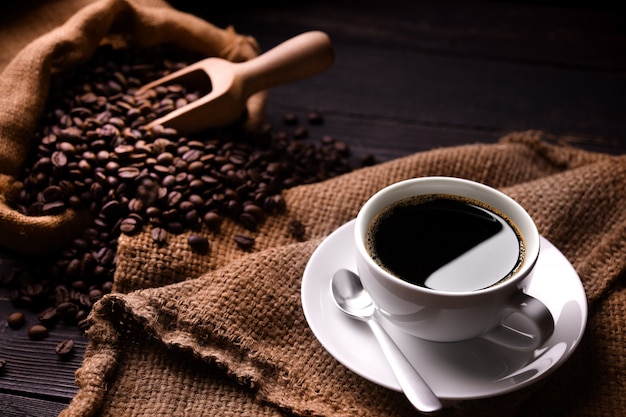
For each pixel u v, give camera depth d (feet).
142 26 2.60
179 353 1.97
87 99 2.40
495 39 3.20
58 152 2.24
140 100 2.40
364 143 2.73
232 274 2.01
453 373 1.78
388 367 1.79
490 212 1.87
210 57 2.71
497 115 2.86
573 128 2.81
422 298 1.72
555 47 3.16
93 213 2.23
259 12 3.28
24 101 2.30
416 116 2.85
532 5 3.39
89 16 2.49
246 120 2.54
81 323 2.10
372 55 3.12
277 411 1.89
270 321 1.98
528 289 1.90
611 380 1.91
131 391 1.91
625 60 3.11
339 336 1.84
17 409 1.98
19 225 2.16
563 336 1.80
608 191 2.22
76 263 2.19
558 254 1.94
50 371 2.06
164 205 2.20
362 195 2.29
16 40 2.61
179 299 1.97
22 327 2.15
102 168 2.23
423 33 3.22
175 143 2.31
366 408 1.86
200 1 3.26
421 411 1.69
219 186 2.25
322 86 2.96
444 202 1.90
